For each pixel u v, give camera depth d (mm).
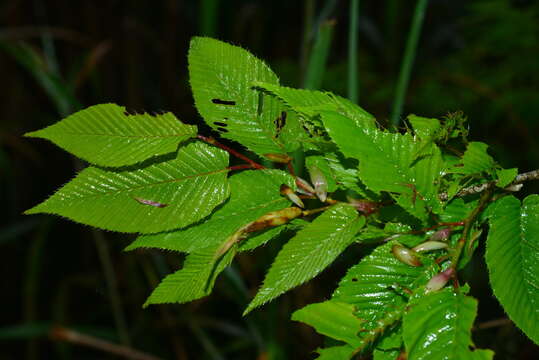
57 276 2205
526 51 1900
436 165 701
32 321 1881
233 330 1819
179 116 2309
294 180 723
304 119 727
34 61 1514
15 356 2180
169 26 2344
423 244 691
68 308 2111
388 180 695
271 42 2711
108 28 2246
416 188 697
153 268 1907
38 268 1925
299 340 1788
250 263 1720
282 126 730
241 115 729
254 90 732
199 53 734
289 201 721
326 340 700
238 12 2574
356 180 716
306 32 1291
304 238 699
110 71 2236
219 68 733
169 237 712
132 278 1945
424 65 2223
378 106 2025
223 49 735
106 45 1888
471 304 666
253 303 688
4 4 2242
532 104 1824
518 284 678
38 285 2160
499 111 1867
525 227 690
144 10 2412
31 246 2053
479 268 1874
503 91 1890
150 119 712
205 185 715
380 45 2311
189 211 711
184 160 717
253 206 720
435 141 719
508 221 692
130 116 710
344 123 701
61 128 705
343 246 696
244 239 710
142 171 713
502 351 1241
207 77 733
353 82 1077
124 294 2012
